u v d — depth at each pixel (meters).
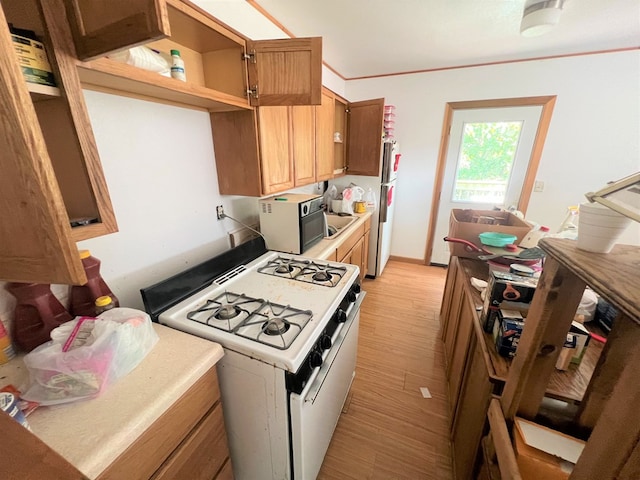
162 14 0.54
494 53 2.45
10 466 0.35
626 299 0.35
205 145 1.43
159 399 0.66
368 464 1.30
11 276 0.59
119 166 1.05
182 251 1.38
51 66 0.62
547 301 0.61
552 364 0.67
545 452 0.66
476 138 3.00
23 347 0.82
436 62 2.68
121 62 0.76
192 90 1.00
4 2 0.59
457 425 1.31
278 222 1.69
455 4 1.61
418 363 1.94
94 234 0.71
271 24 1.75
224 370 0.92
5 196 0.50
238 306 1.08
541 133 2.73
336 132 2.65
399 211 3.56
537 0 1.46
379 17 1.77
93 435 0.57
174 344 0.86
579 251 0.55
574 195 2.79
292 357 0.80
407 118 3.17
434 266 3.61
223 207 1.60
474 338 1.19
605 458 0.38
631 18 1.79
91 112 0.94
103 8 0.59
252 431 0.98
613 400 0.37
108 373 0.69
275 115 1.51
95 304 0.89
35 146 0.46
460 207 3.28
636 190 0.44
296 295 1.17
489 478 0.76
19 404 0.61
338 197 2.88
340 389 1.31
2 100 0.43
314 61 1.17
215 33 1.11
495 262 1.46
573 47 2.31
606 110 2.49
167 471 0.72
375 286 3.07
